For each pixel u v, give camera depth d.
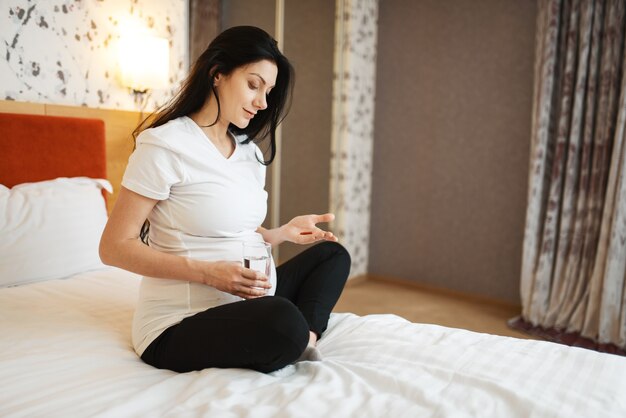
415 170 3.81
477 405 1.00
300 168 3.65
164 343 1.22
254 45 1.28
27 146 2.08
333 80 3.68
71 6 2.24
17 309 1.51
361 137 3.85
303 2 3.44
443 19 3.57
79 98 2.32
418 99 3.74
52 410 0.97
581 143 2.94
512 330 3.04
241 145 1.48
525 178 3.33
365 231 4.04
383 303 3.51
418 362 1.21
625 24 2.74
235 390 1.06
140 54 2.43
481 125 3.48
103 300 1.64
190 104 1.34
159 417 0.96
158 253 1.21
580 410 0.98
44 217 1.88
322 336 1.46
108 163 2.44
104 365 1.19
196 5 2.83
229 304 1.17
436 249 3.78
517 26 3.28
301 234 1.56
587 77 2.89
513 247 3.43
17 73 2.08
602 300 2.76
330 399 1.02
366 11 3.73
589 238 2.88
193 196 1.27
